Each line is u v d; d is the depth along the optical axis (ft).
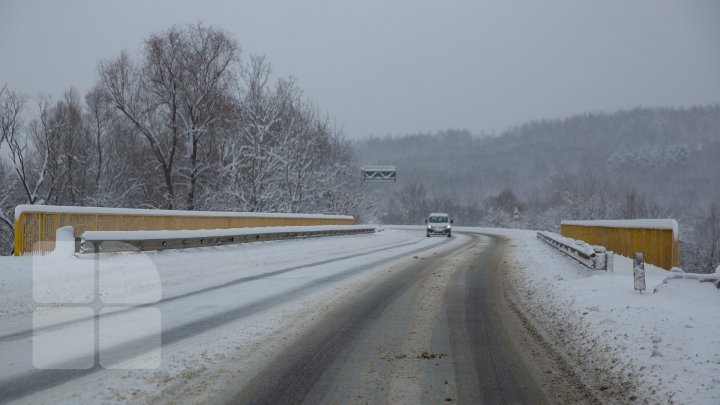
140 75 132.77
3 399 18.94
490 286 50.21
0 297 35.32
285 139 135.03
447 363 25.05
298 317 34.53
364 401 19.93
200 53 136.15
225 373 22.65
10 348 25.41
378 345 28.07
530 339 29.89
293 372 23.13
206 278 50.85
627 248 70.28
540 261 67.36
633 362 24.14
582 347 28.04
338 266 63.57
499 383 22.33
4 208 124.16
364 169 193.77
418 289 47.52
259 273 55.52
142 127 130.72
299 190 136.67
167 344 26.68
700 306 31.91
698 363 22.72
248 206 127.75
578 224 104.83
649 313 30.81
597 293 39.06
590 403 20.25
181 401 19.29
